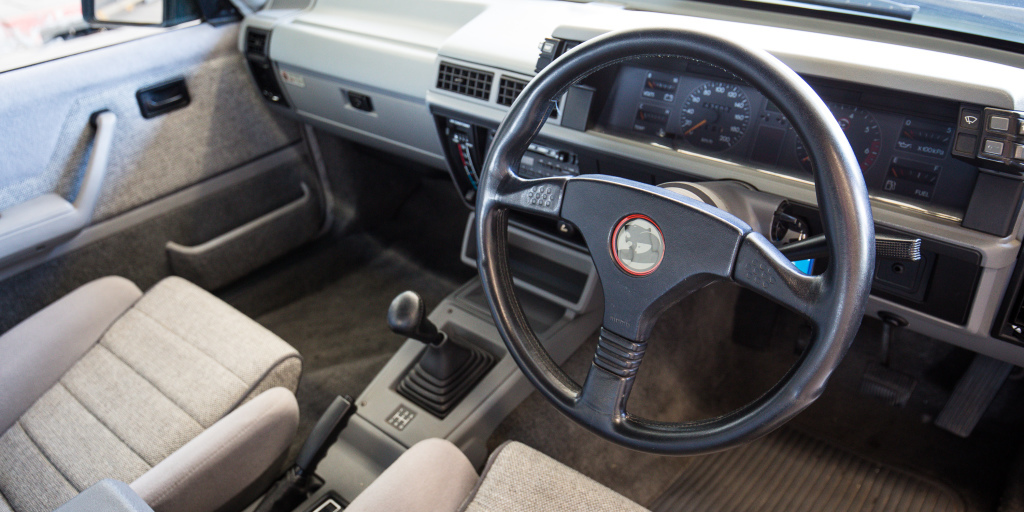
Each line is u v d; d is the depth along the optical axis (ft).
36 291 5.17
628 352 2.40
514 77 4.20
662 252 2.24
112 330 4.23
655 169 3.88
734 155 3.67
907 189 3.25
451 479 3.09
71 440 3.69
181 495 3.06
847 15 3.79
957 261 3.26
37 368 4.01
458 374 4.62
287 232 6.80
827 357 1.99
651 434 2.40
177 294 4.36
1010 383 4.99
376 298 6.70
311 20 5.55
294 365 3.98
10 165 4.76
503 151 2.68
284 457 3.90
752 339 5.55
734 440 2.21
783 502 4.50
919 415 5.00
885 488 4.54
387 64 4.97
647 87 3.85
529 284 5.25
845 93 3.28
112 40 5.16
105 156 5.14
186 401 3.74
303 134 6.63
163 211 5.78
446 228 7.50
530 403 4.99
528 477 2.97
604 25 3.86
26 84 4.67
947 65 3.09
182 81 5.58
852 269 1.93
